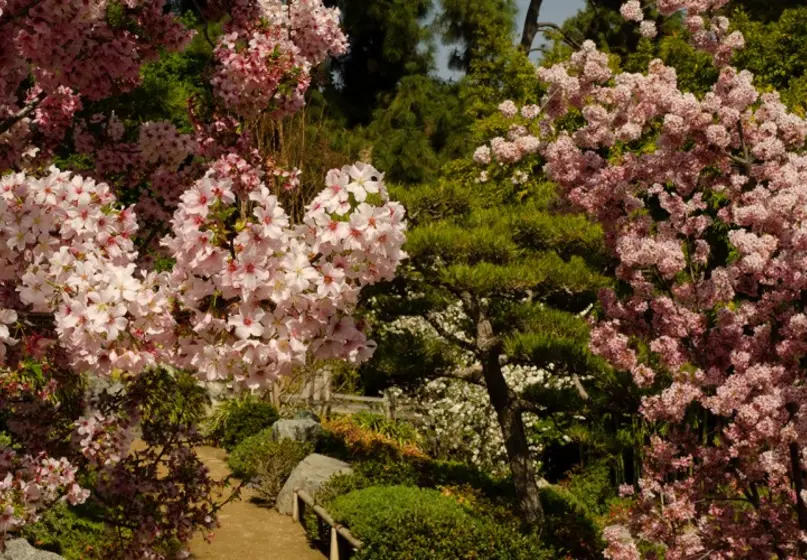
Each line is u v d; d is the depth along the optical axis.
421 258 10.04
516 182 11.84
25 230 3.76
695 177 5.89
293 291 3.28
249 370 3.39
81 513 8.54
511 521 10.12
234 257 3.29
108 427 5.56
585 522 10.79
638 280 6.08
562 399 10.99
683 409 5.72
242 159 5.89
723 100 5.72
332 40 6.39
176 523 5.75
